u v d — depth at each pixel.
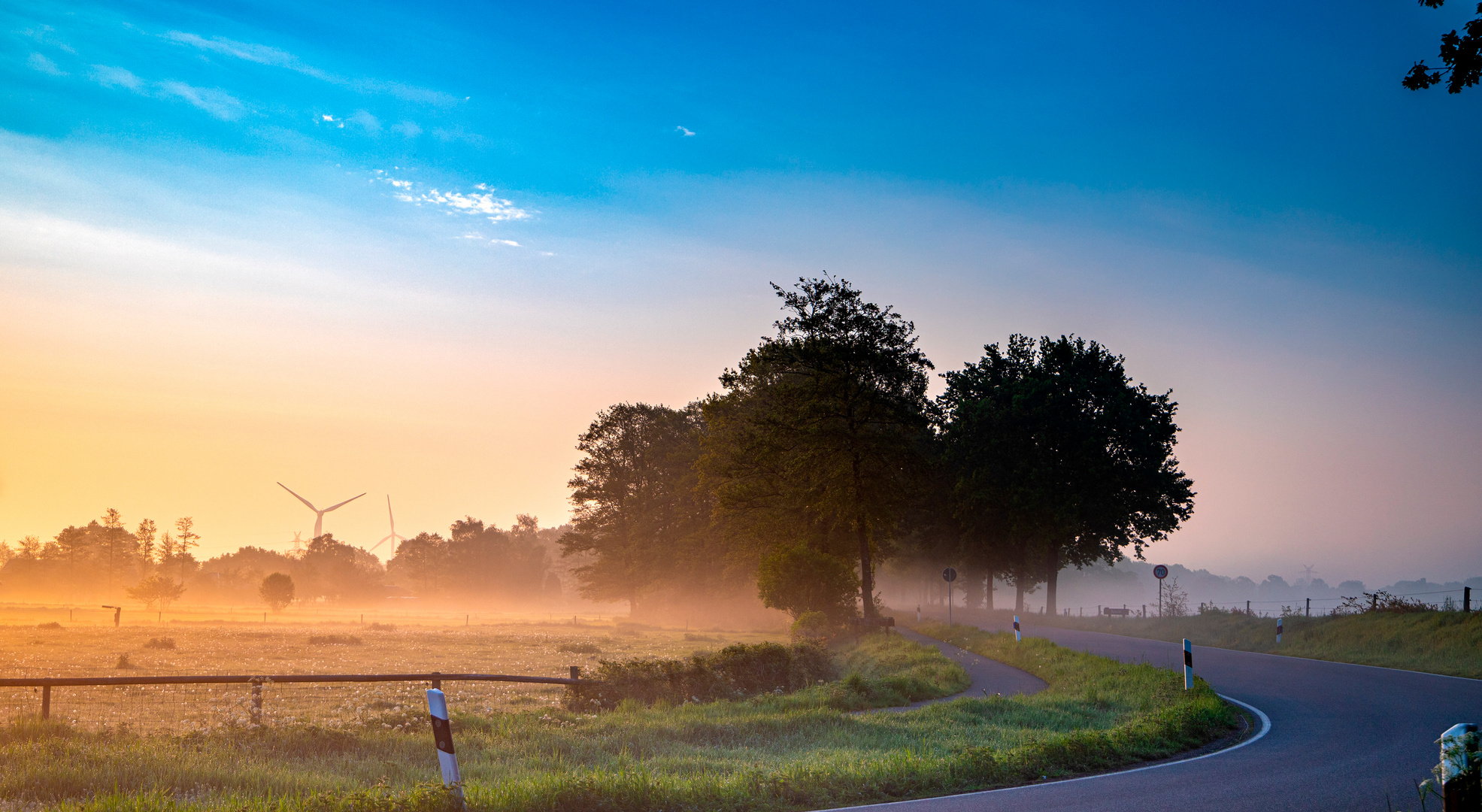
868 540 51.84
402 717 14.84
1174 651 32.00
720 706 18.69
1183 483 54.59
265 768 10.86
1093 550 56.91
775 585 44.28
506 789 8.87
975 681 24.30
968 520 59.44
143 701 20.34
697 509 76.50
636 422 87.62
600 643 49.53
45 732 12.73
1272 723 15.59
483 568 184.00
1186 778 10.80
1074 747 12.08
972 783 10.65
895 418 46.91
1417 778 10.41
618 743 13.45
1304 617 36.03
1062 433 54.78
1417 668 24.36
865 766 10.89
